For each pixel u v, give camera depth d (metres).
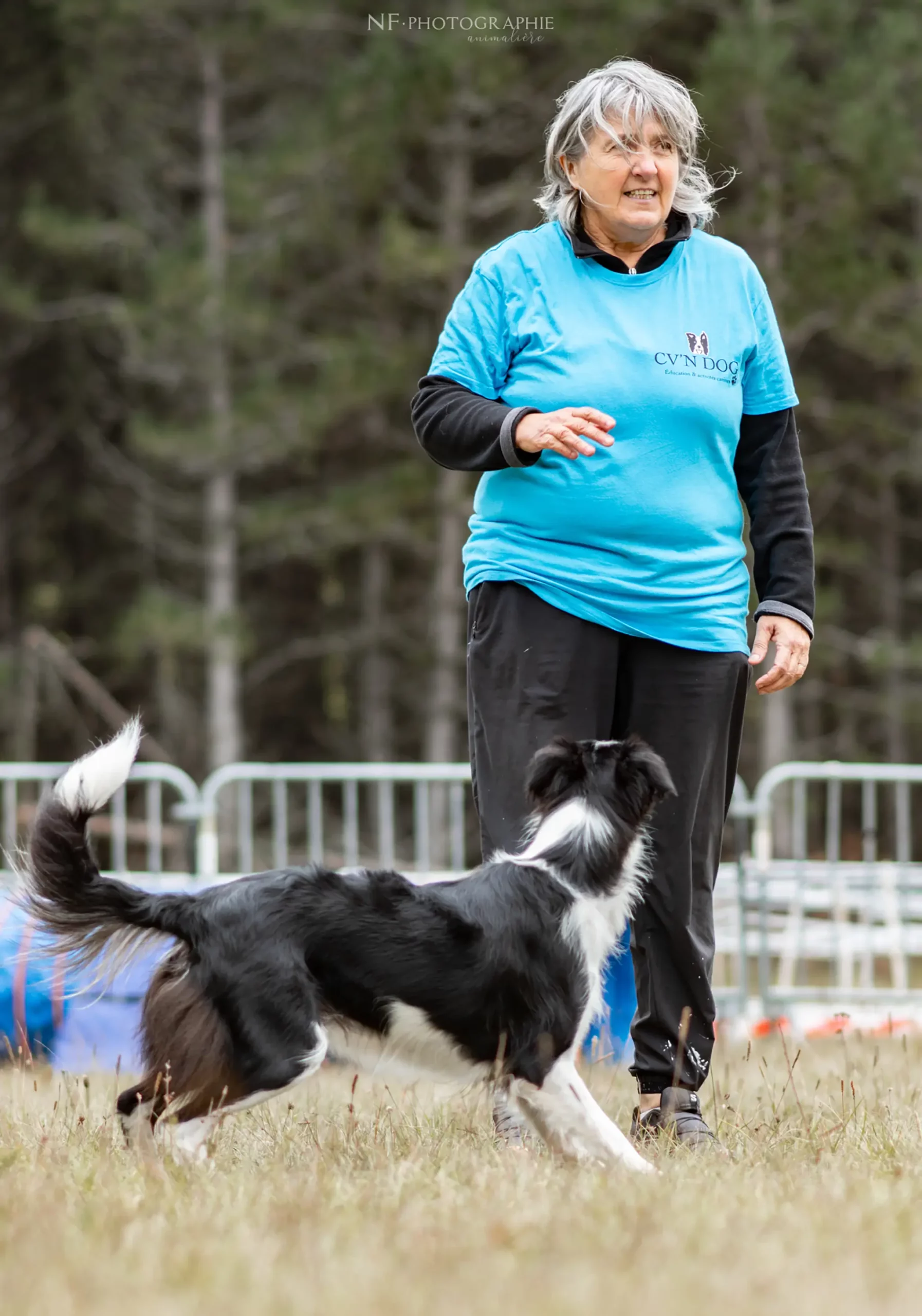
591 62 30.83
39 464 39.06
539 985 6.94
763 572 8.16
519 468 7.60
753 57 29.22
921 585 36.81
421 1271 4.72
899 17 31.27
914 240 33.97
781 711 32.88
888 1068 11.20
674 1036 7.72
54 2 33.72
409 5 32.97
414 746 40.41
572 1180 6.20
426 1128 7.68
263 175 31.25
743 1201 5.82
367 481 32.69
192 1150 6.67
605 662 7.64
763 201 29.58
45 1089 9.71
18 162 37.00
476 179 34.59
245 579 39.69
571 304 7.65
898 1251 5.10
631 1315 4.35
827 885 17.12
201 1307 4.35
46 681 36.19
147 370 31.77
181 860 26.33
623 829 7.21
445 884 7.12
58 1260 4.79
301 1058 6.67
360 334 31.08
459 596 32.94
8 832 16.17
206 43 32.22
